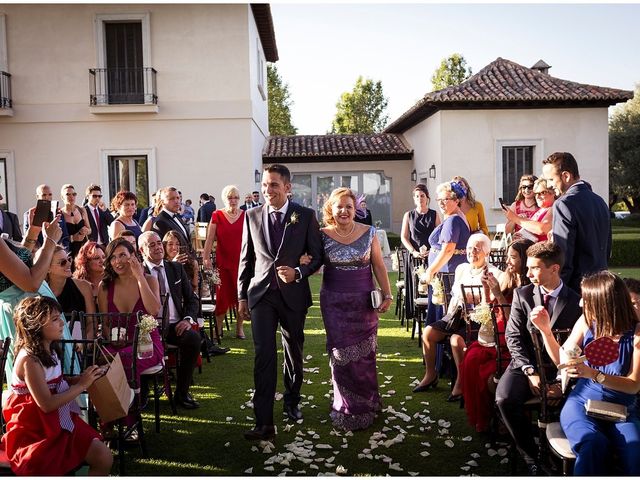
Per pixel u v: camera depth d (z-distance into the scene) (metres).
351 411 4.59
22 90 15.96
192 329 5.29
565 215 4.14
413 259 7.54
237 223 7.47
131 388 4.08
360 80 40.41
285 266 4.48
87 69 15.98
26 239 3.79
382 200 21.58
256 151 17.88
